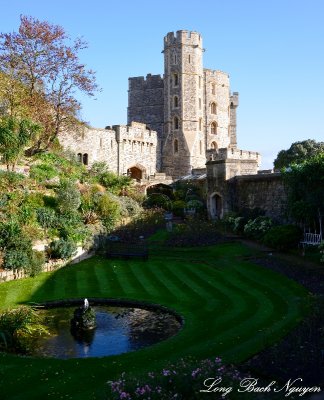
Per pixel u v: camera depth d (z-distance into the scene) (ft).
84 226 84.99
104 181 123.03
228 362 34.65
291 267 66.59
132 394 23.81
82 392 30.89
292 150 180.96
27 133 95.66
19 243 66.69
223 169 110.42
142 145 166.81
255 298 53.06
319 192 74.74
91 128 146.82
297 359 34.68
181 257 80.89
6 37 108.37
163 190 145.89
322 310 43.45
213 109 189.78
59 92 114.73
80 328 45.62
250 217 99.04
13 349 40.73
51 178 100.01
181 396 23.54
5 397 30.42
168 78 176.45
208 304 51.72
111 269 72.84
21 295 57.41
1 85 106.11
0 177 82.64
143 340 42.60
